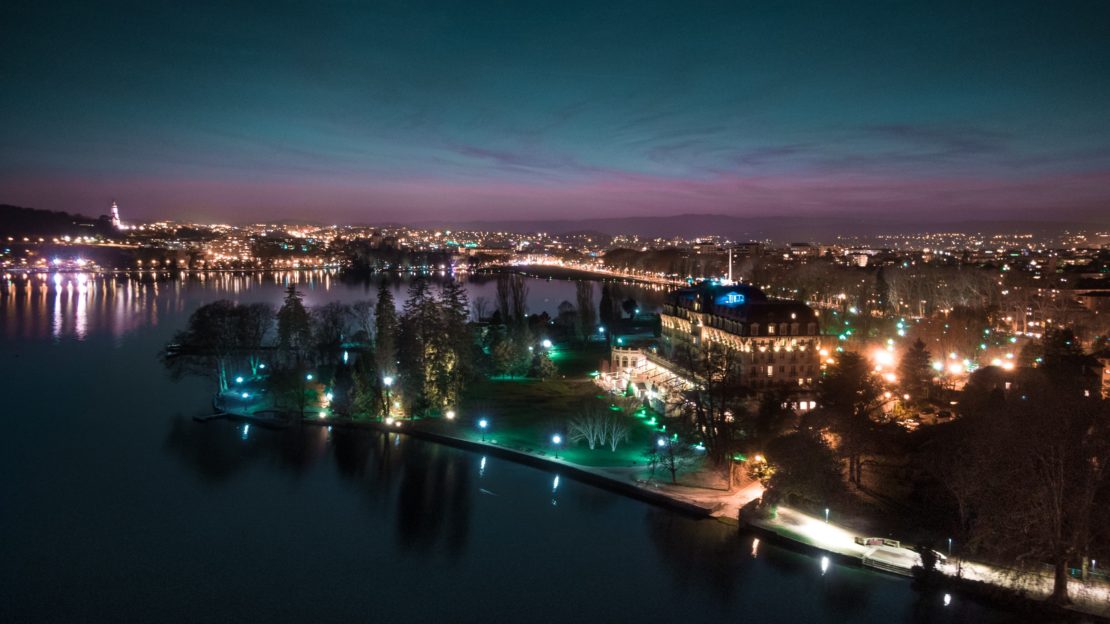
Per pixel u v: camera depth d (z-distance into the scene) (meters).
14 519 111.00
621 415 159.38
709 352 153.25
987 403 119.69
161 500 118.88
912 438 123.38
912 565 88.19
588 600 89.19
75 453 140.75
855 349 197.50
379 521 111.38
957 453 98.31
